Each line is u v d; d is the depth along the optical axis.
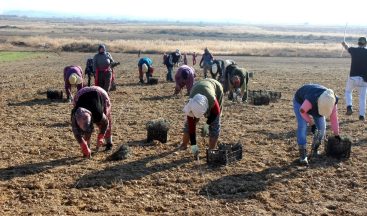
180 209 7.94
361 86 14.34
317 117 10.38
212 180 9.30
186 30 158.88
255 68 34.91
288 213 7.80
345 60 46.31
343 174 9.70
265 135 12.88
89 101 10.16
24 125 13.91
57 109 16.50
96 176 9.43
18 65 35.72
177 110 16.39
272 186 9.02
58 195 8.49
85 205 8.04
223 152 10.20
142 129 13.45
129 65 36.75
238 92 17.61
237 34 136.00
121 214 7.70
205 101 9.64
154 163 10.30
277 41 99.50
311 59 47.22
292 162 10.48
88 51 56.47
